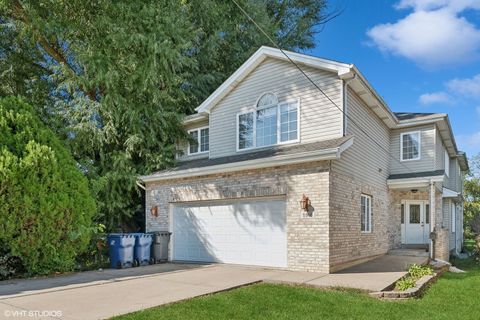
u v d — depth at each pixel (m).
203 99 18.58
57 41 16.44
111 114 14.75
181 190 13.76
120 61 15.05
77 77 14.82
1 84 16.39
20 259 9.44
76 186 10.34
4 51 16.69
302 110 12.39
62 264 10.03
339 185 10.87
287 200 10.96
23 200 9.02
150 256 12.87
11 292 7.45
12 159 8.97
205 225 13.12
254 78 13.89
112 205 14.76
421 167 16.09
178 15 16.31
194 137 16.91
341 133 11.41
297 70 12.67
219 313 6.06
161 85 15.95
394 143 16.89
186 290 7.71
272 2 26.30
